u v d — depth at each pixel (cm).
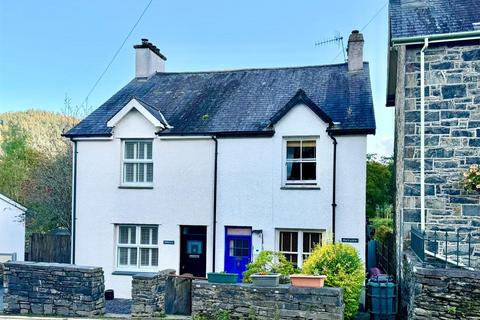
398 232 1256
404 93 1102
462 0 1209
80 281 1073
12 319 1039
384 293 1104
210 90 1797
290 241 1495
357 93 1592
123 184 1647
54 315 1075
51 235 1883
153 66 1984
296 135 1484
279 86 1731
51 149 2778
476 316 792
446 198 1061
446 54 1077
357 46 1722
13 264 1120
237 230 1537
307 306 929
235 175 1537
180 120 1650
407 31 1096
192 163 1580
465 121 1060
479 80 1055
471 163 1052
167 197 1595
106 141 1658
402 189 1121
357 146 1436
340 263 1069
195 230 1580
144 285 1035
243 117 1598
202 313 997
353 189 1430
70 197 2344
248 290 970
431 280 826
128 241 1639
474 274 803
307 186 1468
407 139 1095
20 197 3312
